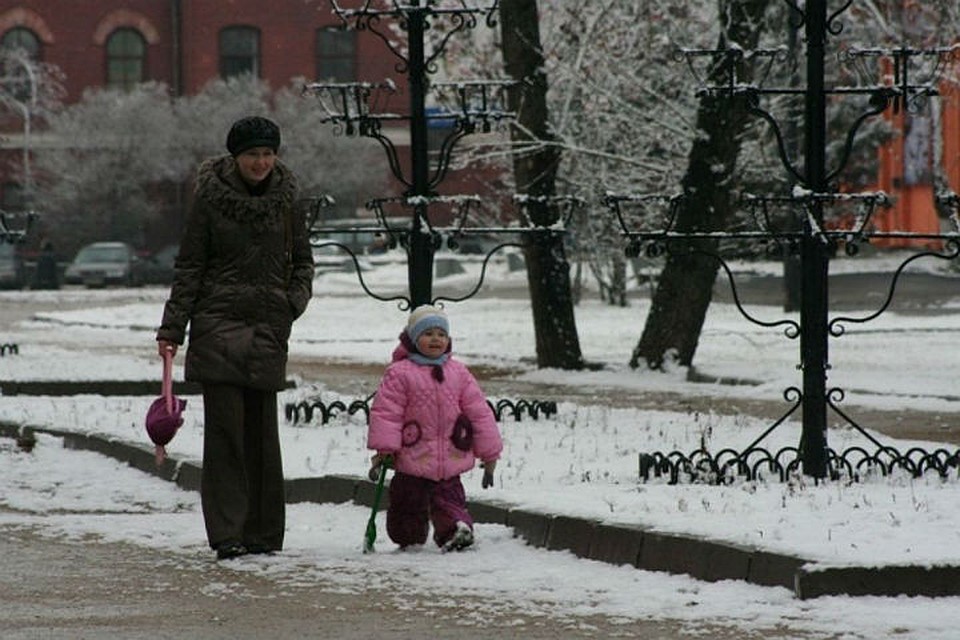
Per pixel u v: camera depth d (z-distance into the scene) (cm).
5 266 18638
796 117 9119
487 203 12650
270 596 2617
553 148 7519
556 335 7625
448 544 3006
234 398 3022
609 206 4072
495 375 7625
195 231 3056
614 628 2373
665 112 8256
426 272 4862
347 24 4862
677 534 2778
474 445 3055
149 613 2480
